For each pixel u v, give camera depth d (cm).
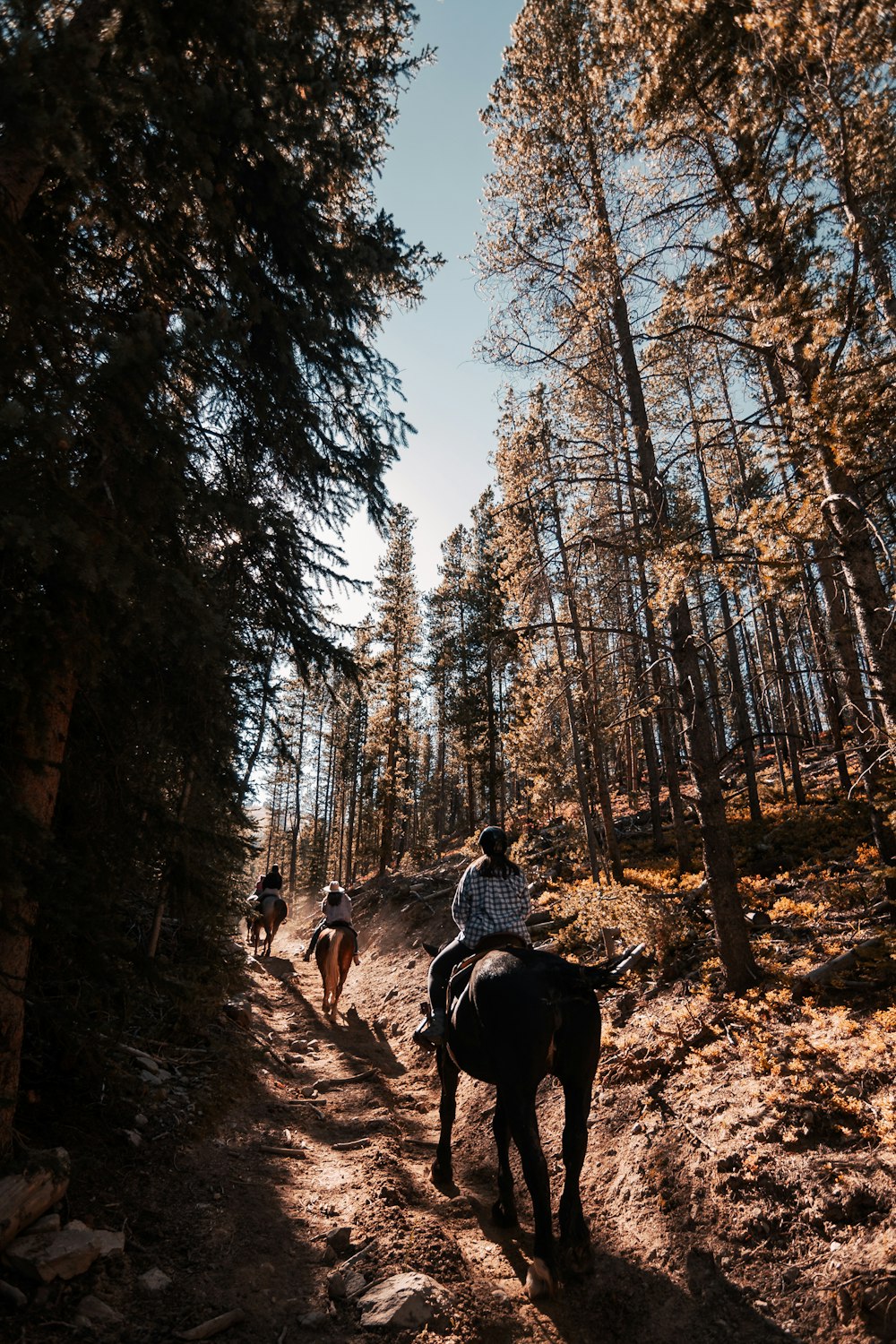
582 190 1062
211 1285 433
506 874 607
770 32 611
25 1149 474
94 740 549
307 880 4912
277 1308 424
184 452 454
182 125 473
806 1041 621
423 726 4381
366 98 710
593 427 1216
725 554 751
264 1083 839
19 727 459
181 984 484
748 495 956
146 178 526
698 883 1274
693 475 1720
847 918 913
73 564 376
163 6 493
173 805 684
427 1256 477
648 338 934
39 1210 432
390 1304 418
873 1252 395
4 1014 461
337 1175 617
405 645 3444
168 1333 386
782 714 1950
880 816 948
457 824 5206
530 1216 555
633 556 906
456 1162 670
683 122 855
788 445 654
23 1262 396
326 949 1268
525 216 1085
